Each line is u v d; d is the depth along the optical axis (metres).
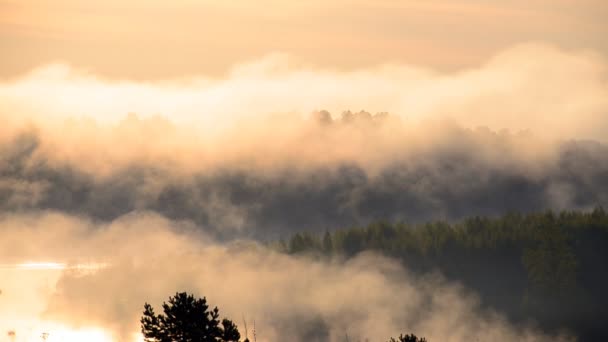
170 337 106.75
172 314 107.25
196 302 108.31
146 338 107.19
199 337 106.38
